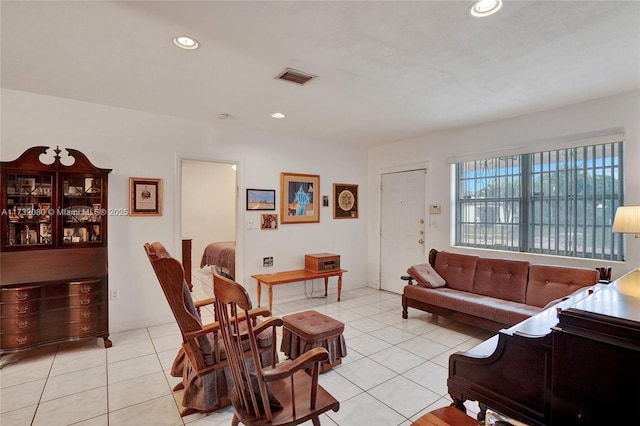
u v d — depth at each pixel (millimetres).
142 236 3621
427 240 4750
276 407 1507
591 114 3223
